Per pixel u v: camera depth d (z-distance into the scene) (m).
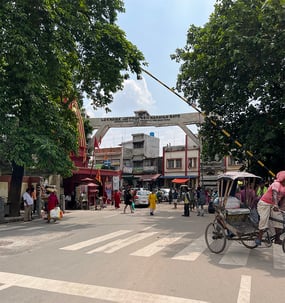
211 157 25.08
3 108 15.70
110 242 10.45
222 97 19.08
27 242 10.60
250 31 15.65
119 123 34.75
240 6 16.02
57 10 15.96
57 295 5.48
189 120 32.28
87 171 30.62
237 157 22.48
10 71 15.62
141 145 58.44
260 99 19.05
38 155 15.83
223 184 9.77
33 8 15.27
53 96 20.03
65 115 21.42
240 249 9.37
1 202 16.59
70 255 8.54
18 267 7.32
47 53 15.88
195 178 51.84
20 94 16.05
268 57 15.36
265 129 18.33
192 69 20.73
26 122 16.58
